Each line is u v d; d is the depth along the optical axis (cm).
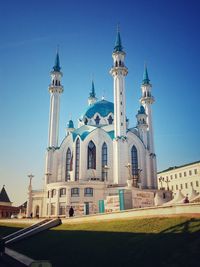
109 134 10462
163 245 2477
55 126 10906
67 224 4994
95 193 8569
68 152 10688
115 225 3712
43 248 3688
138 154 10456
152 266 2170
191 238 2416
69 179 10312
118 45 10975
